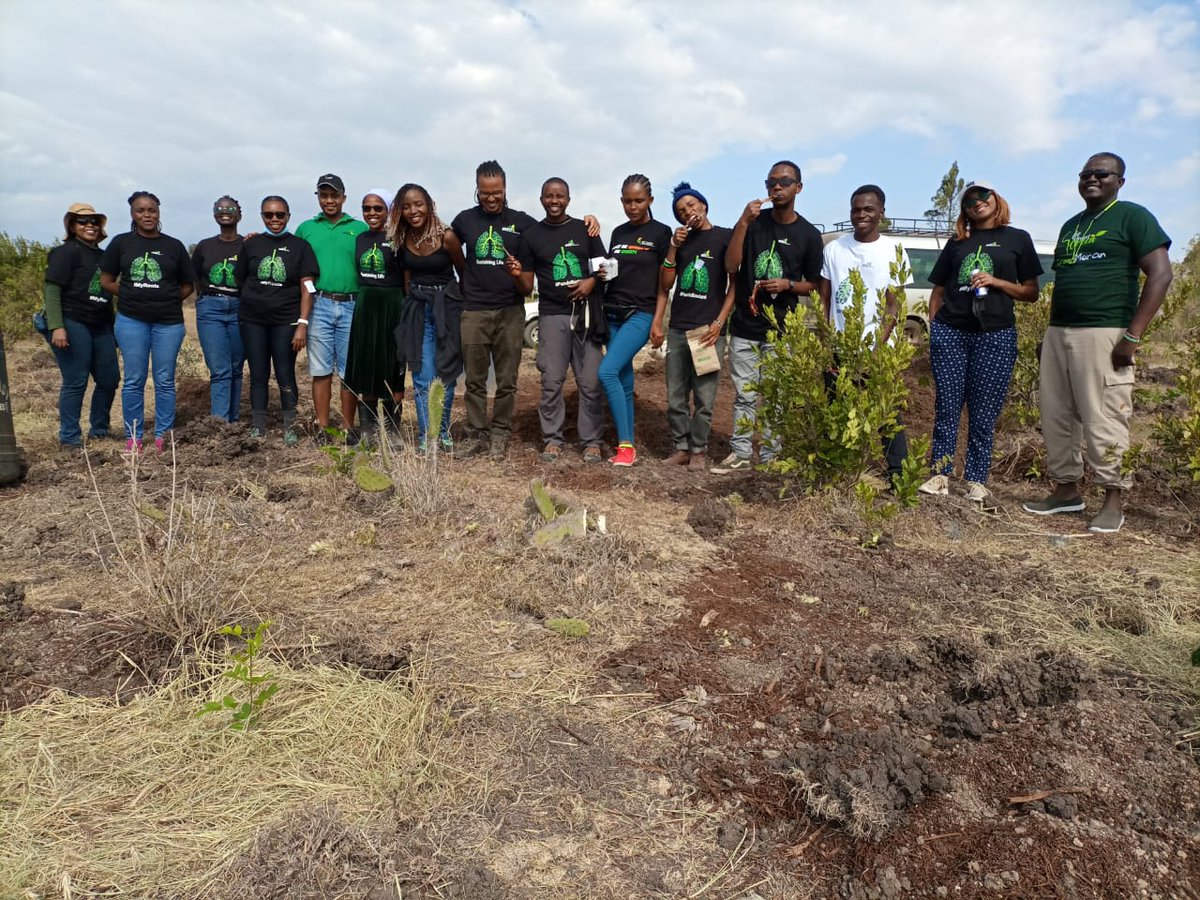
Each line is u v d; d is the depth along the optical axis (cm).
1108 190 454
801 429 498
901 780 230
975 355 514
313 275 614
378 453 498
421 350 591
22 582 352
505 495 500
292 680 265
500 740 250
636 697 280
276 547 396
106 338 650
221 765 228
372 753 234
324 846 198
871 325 518
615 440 680
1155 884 204
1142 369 817
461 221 581
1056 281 482
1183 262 995
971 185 504
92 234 622
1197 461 460
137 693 264
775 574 392
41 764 226
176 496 460
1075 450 495
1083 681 289
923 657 310
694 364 573
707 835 218
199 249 652
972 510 496
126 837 201
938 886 203
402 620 326
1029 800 231
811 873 207
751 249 559
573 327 584
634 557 389
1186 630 334
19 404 788
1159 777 243
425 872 195
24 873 187
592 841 212
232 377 673
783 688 291
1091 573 400
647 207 582
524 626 327
